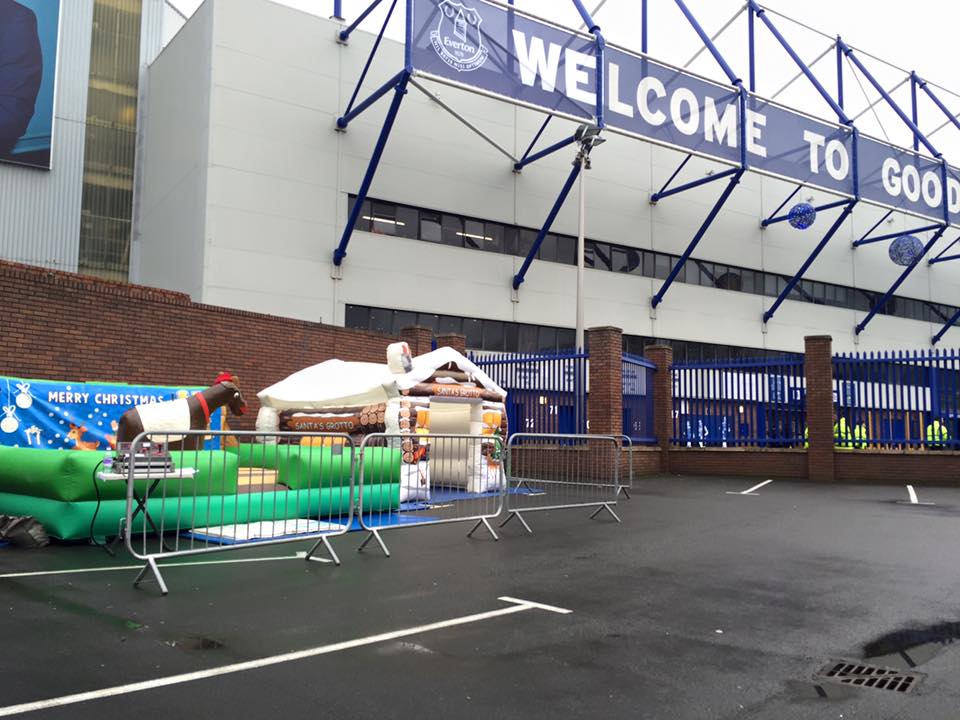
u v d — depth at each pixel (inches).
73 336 454.3
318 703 143.9
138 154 997.8
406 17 709.9
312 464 373.4
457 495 514.3
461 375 553.0
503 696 148.9
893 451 640.4
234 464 346.9
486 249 983.0
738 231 1202.0
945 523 394.9
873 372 665.0
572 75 804.0
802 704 145.7
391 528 358.6
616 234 1079.0
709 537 351.6
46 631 188.1
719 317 1171.3
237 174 811.4
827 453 668.1
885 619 208.4
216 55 813.9
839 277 1312.7
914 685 156.4
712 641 187.2
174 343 513.0
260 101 833.5
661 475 740.0
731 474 727.1
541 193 1023.6
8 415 397.7
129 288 487.2
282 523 342.3
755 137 946.1
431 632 192.4
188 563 276.1
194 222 813.2
